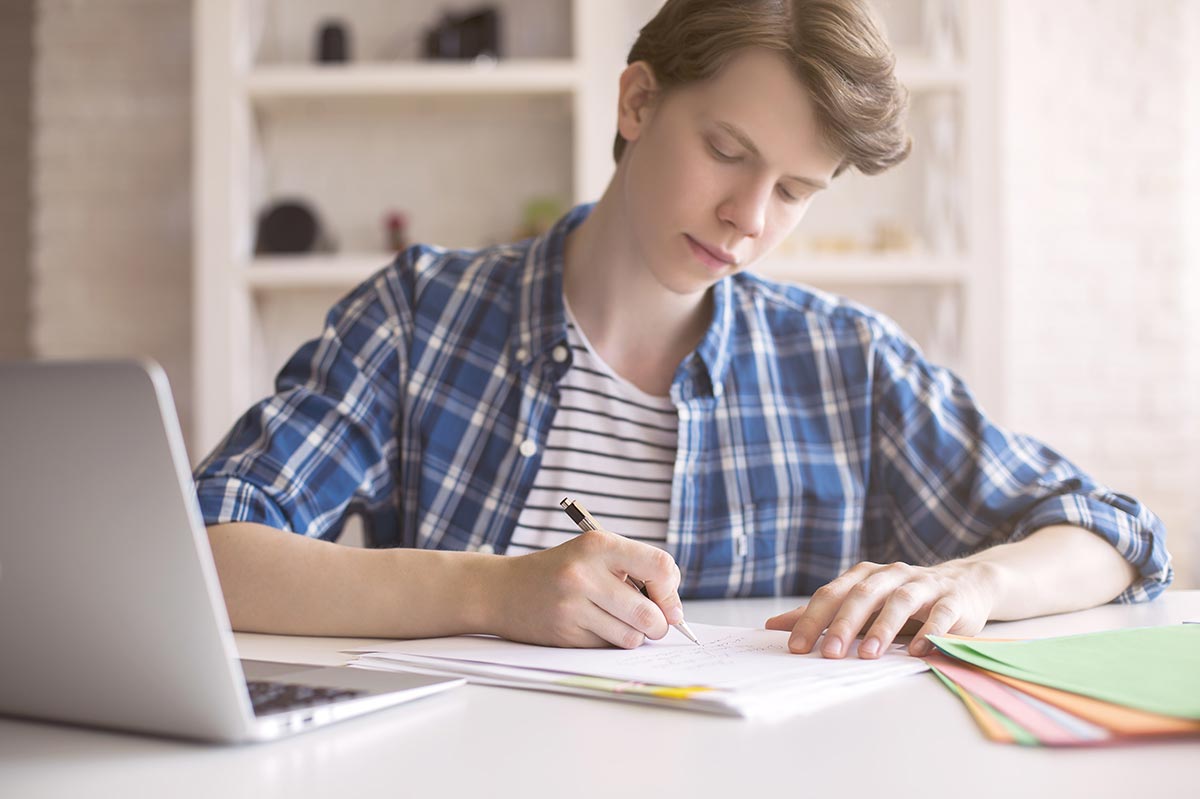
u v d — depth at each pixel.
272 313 3.69
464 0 3.77
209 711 0.62
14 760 0.61
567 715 0.71
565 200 3.75
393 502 1.44
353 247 3.72
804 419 1.51
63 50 3.90
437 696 0.77
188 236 3.90
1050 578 1.13
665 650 0.90
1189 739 0.64
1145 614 1.14
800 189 1.23
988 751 0.62
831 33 1.14
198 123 3.46
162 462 0.58
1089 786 0.56
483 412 1.43
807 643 0.90
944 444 1.46
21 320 4.82
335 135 3.73
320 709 0.68
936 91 3.54
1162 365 3.95
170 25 3.91
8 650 0.66
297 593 1.02
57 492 0.61
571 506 1.02
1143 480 3.93
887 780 0.57
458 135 3.75
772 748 0.63
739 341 1.52
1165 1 3.94
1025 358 3.93
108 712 0.65
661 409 1.45
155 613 0.61
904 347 1.56
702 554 1.44
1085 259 3.95
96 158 3.89
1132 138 3.95
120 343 3.88
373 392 1.39
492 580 0.97
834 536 1.48
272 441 1.27
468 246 3.74
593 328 1.45
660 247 1.26
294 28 3.76
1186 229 3.96
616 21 3.52
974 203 3.46
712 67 1.17
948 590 0.98
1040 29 3.95
